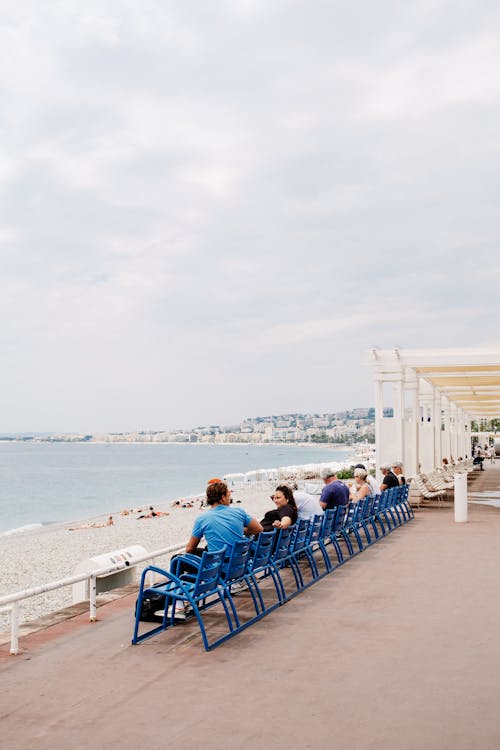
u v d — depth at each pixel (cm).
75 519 4097
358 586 782
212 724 390
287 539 739
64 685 457
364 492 1215
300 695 435
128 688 450
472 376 2336
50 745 363
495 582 802
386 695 434
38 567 1969
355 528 1073
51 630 599
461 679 463
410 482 1852
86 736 375
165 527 3102
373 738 368
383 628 599
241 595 737
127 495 5897
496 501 1992
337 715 402
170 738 371
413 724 387
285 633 583
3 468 11375
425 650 532
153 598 619
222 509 634
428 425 2597
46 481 7850
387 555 1012
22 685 457
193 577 581
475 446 6869
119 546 2444
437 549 1068
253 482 6162
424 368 2217
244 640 562
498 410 4478
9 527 3744
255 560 654
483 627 600
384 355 1969
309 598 721
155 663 502
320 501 1005
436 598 717
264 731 379
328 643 552
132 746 362
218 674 477
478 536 1222
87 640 566
